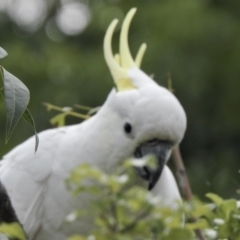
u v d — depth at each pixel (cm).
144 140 925
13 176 1016
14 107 595
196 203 653
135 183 957
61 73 2542
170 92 959
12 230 621
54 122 1038
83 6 2897
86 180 931
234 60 2495
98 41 2712
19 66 2606
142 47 1025
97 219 619
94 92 2414
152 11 2580
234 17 2548
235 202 701
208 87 2495
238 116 2506
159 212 618
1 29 2842
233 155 2473
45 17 2894
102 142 954
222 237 693
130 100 927
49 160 997
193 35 2488
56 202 984
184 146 2498
